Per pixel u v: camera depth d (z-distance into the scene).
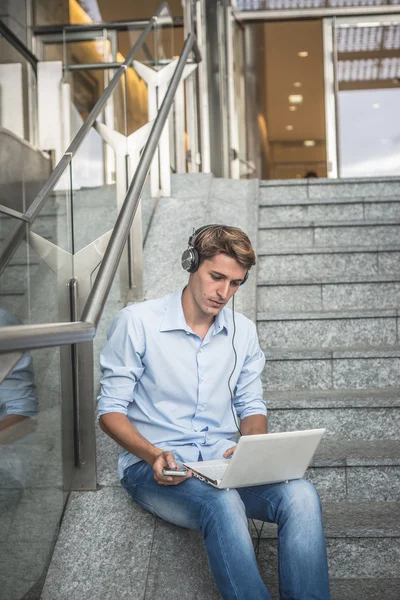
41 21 7.13
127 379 1.93
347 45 9.43
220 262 1.89
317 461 2.27
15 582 1.64
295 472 1.80
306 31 8.82
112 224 2.80
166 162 3.97
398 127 9.52
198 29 6.45
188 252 1.94
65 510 2.05
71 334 1.47
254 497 1.81
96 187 2.51
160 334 1.97
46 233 1.91
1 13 7.01
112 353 1.97
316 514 1.72
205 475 1.76
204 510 1.69
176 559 1.90
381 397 2.55
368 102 9.55
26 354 1.68
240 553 1.62
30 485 1.75
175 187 4.16
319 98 10.27
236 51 7.85
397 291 3.26
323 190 4.28
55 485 1.96
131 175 3.15
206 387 1.98
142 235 3.28
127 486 1.97
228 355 2.02
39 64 6.05
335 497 2.28
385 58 9.61
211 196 4.05
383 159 9.50
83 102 6.68
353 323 3.02
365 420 2.53
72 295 2.12
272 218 3.98
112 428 1.86
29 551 1.74
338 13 8.06
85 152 2.35
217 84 7.17
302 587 1.65
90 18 7.27
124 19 7.27
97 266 2.34
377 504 2.24
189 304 1.99
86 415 2.13
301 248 3.50
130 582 1.83
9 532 1.60
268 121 10.40
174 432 1.96
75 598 1.80
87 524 2.00
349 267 3.49
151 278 3.21
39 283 1.84
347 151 9.53
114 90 2.89
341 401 2.53
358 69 9.79
